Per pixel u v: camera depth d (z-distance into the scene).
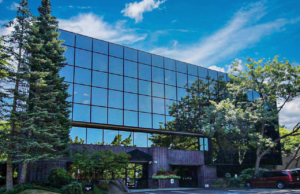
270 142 32.97
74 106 27.02
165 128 32.69
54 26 23.78
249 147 37.56
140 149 30.33
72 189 19.81
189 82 36.25
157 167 29.97
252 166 38.34
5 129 19.53
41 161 23.38
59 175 20.48
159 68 33.97
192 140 34.88
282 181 27.17
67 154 22.22
